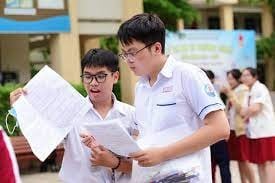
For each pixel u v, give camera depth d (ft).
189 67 10.73
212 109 10.39
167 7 58.08
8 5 44.62
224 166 25.00
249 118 26.16
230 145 26.84
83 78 12.82
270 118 26.25
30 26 45.75
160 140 10.75
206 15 109.50
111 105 13.08
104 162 11.69
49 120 11.32
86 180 12.49
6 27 44.62
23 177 32.99
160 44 10.65
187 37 78.38
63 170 12.69
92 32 49.62
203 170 10.82
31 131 11.05
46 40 59.16
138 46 10.46
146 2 57.06
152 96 10.97
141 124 11.26
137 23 10.45
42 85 11.58
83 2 48.96
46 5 46.39
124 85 50.78
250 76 26.40
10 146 8.84
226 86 26.89
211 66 81.25
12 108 11.55
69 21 47.52
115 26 50.55
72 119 11.43
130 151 10.77
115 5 50.42
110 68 12.64
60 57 47.39
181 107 10.71
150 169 10.87
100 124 10.69
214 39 81.46
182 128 10.72
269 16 109.50
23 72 56.70
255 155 26.30
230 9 103.65
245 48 84.89
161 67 10.82
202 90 10.50
